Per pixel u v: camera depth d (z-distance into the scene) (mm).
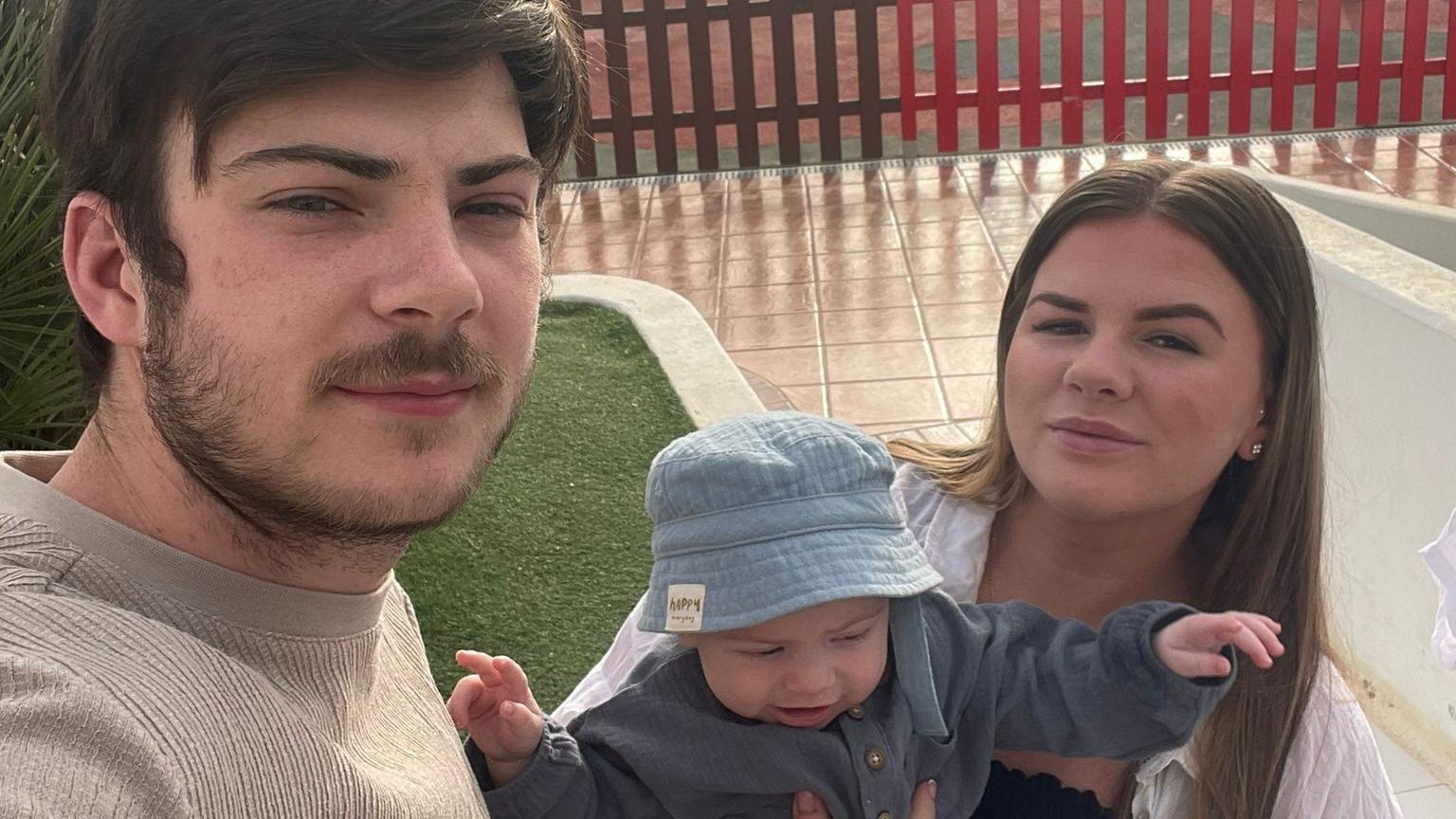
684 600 1699
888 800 1697
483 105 1104
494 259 1123
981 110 9711
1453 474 3094
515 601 4074
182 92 1013
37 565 1031
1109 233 1703
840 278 7617
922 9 13953
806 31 14281
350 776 1065
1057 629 1777
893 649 1764
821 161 9820
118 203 1063
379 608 1233
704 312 7293
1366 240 3627
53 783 809
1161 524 1816
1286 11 9578
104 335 1090
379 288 1028
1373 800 1814
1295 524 1830
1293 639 1828
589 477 4793
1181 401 1655
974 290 7316
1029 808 1801
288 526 1086
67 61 1089
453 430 1078
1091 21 13062
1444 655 2551
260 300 1016
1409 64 9742
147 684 949
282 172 1010
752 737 1719
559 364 5723
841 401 6184
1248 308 1693
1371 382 3377
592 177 9789
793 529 1701
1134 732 1662
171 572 1076
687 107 12414
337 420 1037
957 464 2057
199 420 1038
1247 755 1780
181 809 893
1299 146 9570
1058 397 1715
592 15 9539
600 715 1803
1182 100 10727
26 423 3814
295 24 990
